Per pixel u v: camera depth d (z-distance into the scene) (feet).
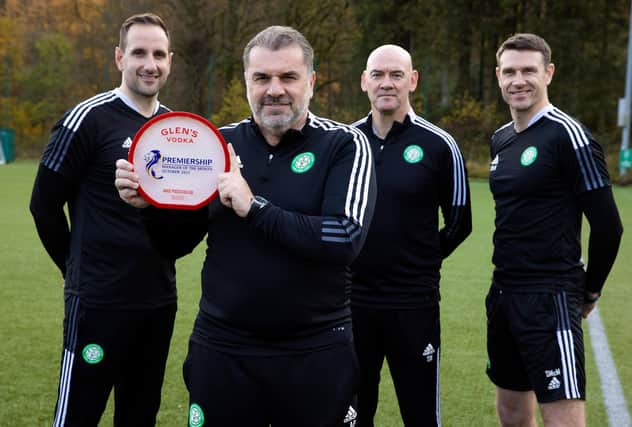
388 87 10.98
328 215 7.41
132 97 10.61
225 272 7.62
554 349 9.75
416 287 10.85
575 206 9.98
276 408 7.60
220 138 7.56
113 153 10.11
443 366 15.88
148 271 10.28
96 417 10.25
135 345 10.52
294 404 7.52
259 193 7.70
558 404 9.66
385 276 10.79
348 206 7.38
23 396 13.46
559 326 9.76
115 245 10.09
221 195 7.27
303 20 103.71
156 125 7.57
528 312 9.98
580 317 10.01
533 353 9.89
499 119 96.22
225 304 7.55
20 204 45.73
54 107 121.80
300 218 7.25
